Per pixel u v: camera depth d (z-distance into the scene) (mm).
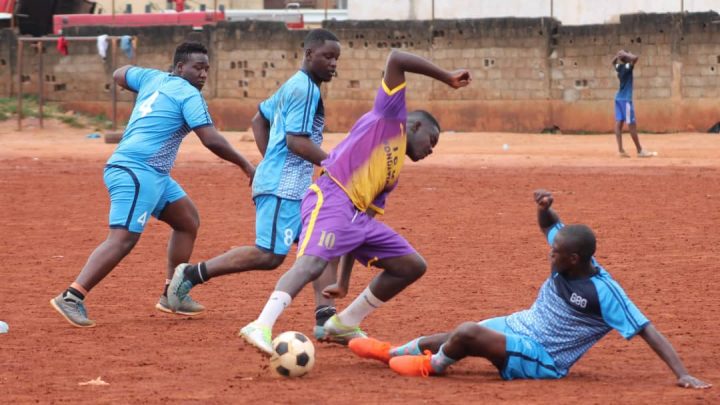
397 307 29078
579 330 20609
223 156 27438
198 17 130125
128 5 156500
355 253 23281
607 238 42250
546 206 21172
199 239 43031
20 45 110062
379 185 22547
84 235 44875
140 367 22266
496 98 111812
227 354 23641
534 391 19828
